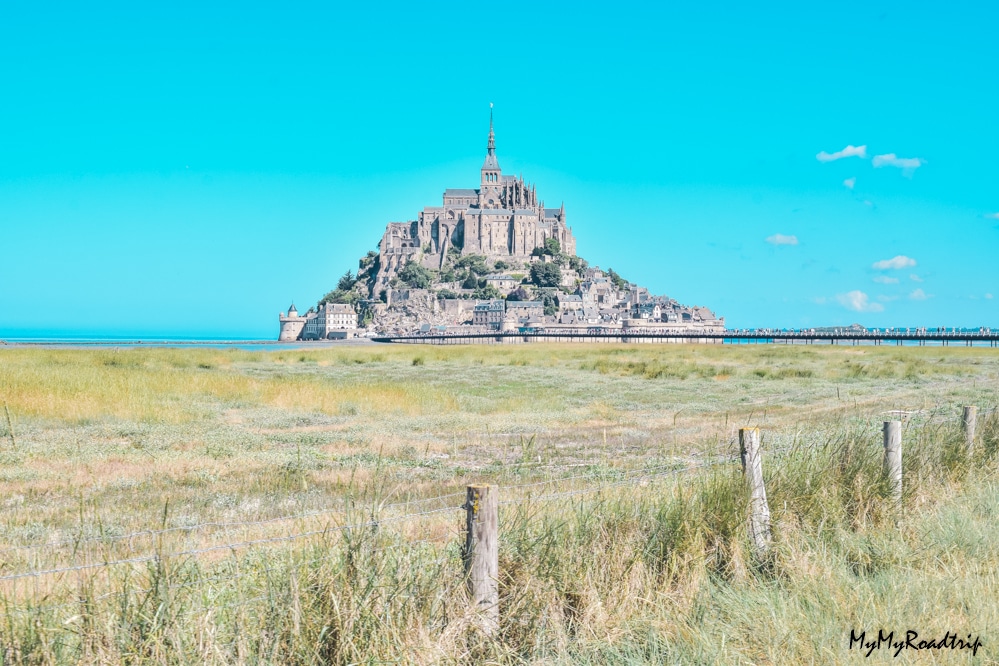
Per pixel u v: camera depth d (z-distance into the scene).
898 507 12.78
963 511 12.66
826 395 40.09
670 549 10.44
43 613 7.73
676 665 8.23
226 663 7.55
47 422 28.80
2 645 7.29
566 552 9.93
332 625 8.02
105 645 7.57
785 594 9.63
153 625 7.57
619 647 8.65
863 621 8.95
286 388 39.69
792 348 120.56
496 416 32.81
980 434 17.45
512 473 19.27
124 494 17.59
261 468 20.61
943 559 10.96
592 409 34.97
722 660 8.25
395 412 34.16
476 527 8.46
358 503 15.03
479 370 66.62
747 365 70.62
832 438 15.20
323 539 9.12
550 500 11.77
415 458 22.78
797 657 8.38
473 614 8.31
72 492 17.75
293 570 8.40
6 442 24.45
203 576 9.22
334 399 36.75
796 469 12.95
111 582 8.84
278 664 7.72
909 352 103.88
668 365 67.81
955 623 8.91
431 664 7.78
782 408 33.31
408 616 8.31
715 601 9.55
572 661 8.37
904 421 23.78
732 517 11.00
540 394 42.91
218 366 68.31
